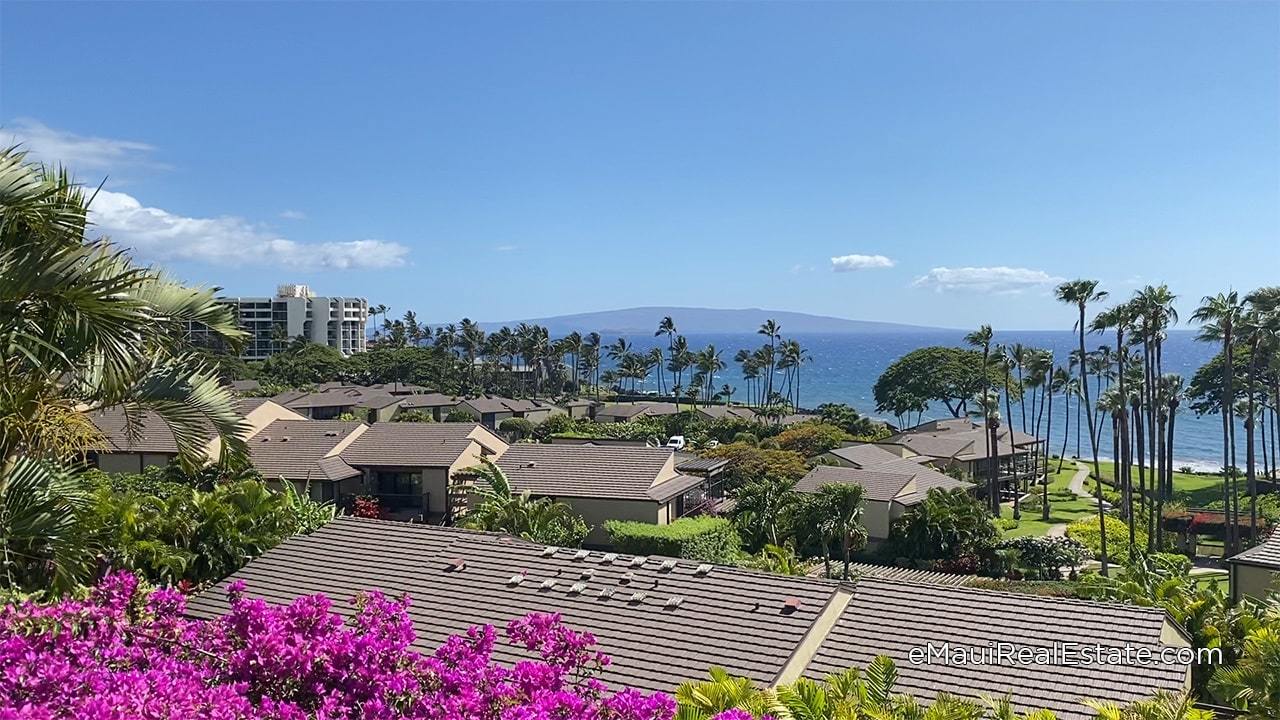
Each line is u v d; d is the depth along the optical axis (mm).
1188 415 181000
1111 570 49531
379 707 7766
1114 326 60625
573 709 8258
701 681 15898
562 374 175875
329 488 48094
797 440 81875
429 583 20078
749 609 18188
